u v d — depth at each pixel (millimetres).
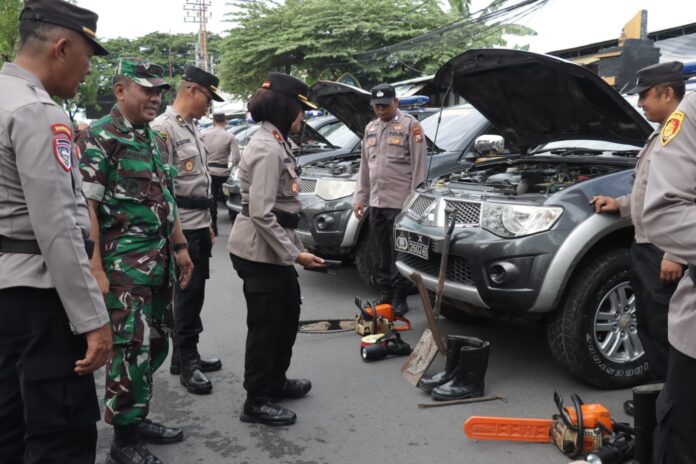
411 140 4781
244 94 22953
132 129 2732
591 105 3871
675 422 1773
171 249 2910
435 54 18906
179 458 2920
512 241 3344
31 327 1922
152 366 3047
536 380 3709
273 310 3129
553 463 2797
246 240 3078
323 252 5617
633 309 3510
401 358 4137
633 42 8227
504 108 4504
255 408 3244
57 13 1942
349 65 19938
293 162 3148
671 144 1674
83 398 2031
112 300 2660
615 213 3340
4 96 1849
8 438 2076
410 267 4102
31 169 1801
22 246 1900
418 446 2979
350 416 3312
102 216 2666
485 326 4711
